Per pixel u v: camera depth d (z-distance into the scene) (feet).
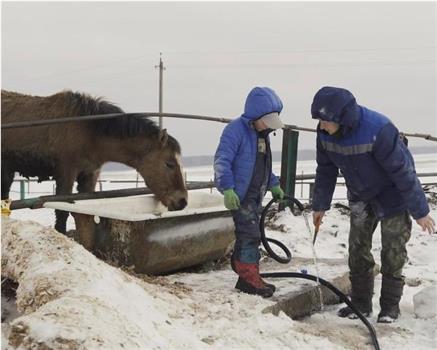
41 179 23.59
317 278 13.94
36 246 10.02
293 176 27.30
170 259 14.82
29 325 7.02
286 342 10.26
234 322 10.58
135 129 20.98
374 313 13.79
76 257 9.90
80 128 21.40
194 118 21.95
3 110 22.18
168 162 20.88
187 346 8.64
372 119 11.90
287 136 26.96
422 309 13.17
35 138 21.81
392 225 12.48
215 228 15.97
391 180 12.22
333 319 13.08
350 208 13.14
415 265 20.61
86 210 14.52
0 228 10.78
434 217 30.07
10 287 10.39
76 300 8.07
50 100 22.27
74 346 6.82
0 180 21.30
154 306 10.07
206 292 12.87
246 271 12.77
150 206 20.01
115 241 14.28
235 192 12.51
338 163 12.58
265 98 12.42
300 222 26.30
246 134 12.57
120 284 9.90
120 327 7.69
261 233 13.17
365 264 13.30
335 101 11.57
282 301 12.37
